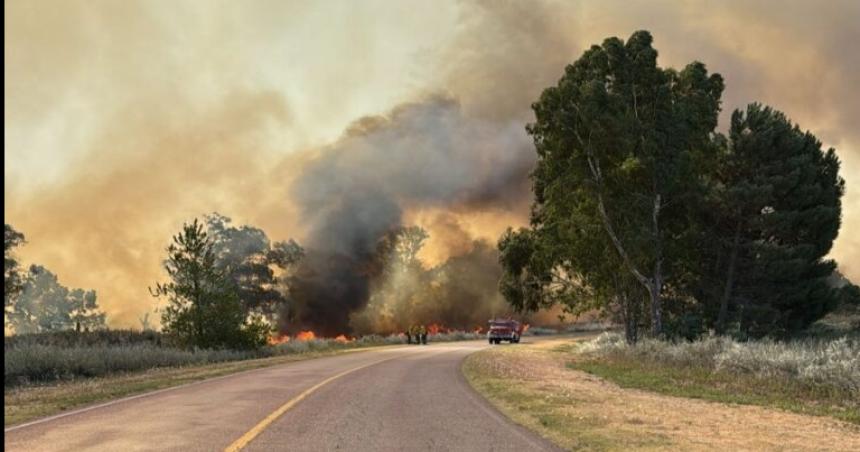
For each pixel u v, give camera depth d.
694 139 39.09
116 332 40.78
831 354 19.20
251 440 9.05
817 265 43.66
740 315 42.91
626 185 38.41
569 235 39.44
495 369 23.17
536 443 8.92
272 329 39.91
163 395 15.19
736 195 40.94
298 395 14.72
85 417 11.49
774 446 9.32
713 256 44.06
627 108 37.72
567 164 40.03
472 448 8.55
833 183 46.25
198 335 35.75
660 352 28.20
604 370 25.30
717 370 22.05
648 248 36.44
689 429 10.72
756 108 43.97
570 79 39.94
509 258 47.91
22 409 12.77
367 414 11.62
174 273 36.31
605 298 43.66
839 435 10.76
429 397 14.34
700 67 40.16
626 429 10.39
